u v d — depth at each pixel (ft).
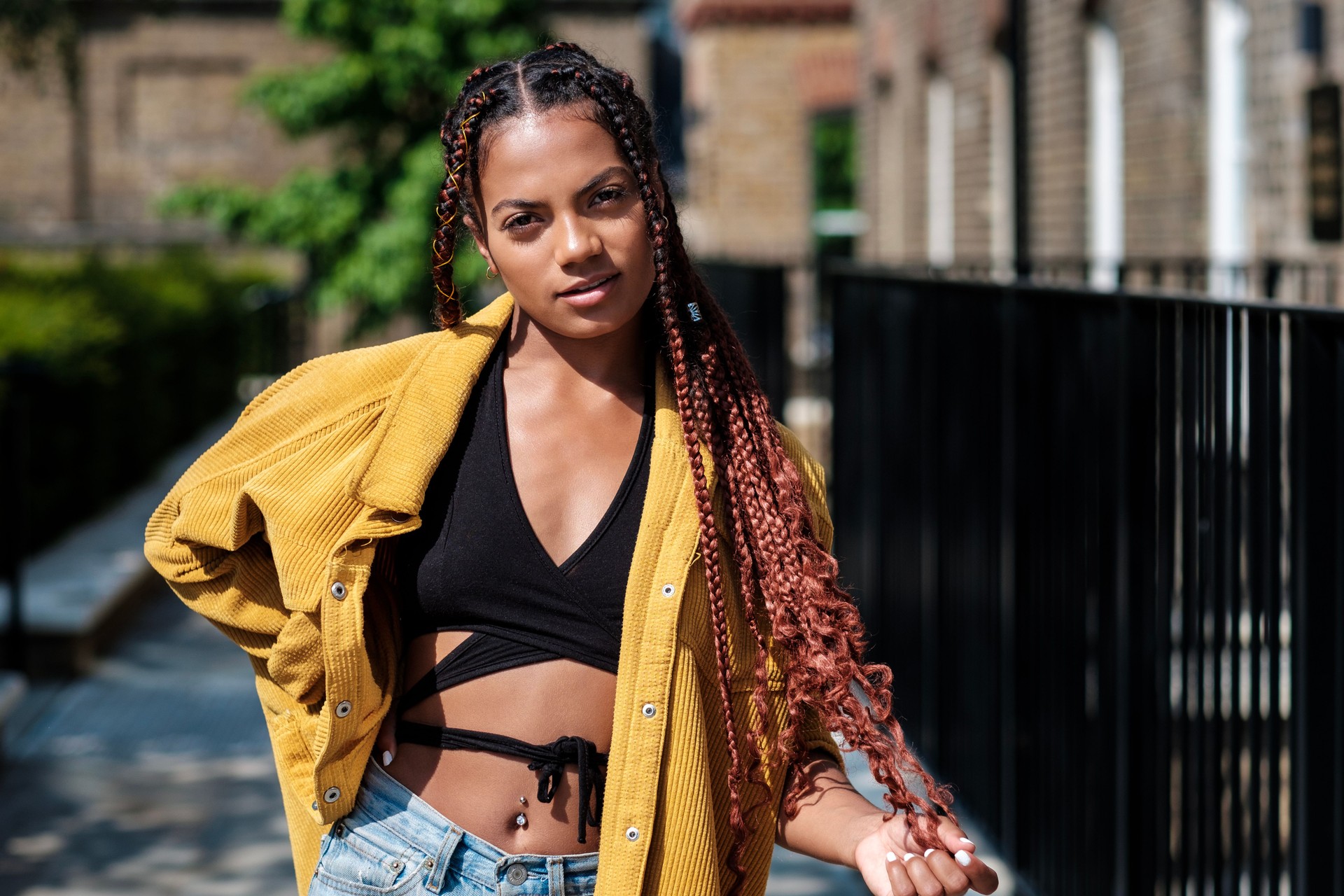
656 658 5.92
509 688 6.05
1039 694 12.10
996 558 13.06
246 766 17.79
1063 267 20.74
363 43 46.75
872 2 50.96
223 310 43.34
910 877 5.51
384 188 47.32
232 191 47.37
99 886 14.38
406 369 6.25
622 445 6.17
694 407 6.06
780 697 6.11
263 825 15.96
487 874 6.02
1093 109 32.55
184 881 14.53
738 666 6.08
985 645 13.34
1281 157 24.61
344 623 5.96
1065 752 11.55
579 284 5.84
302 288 52.21
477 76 6.05
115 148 68.49
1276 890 8.77
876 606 17.19
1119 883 10.40
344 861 6.23
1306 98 23.34
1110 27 32.32
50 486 26.30
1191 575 9.55
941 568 14.67
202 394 40.34
